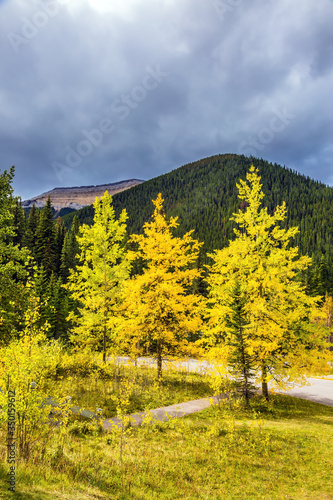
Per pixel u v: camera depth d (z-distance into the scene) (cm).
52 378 1639
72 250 6162
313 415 1534
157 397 1638
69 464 760
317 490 769
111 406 1413
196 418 1363
